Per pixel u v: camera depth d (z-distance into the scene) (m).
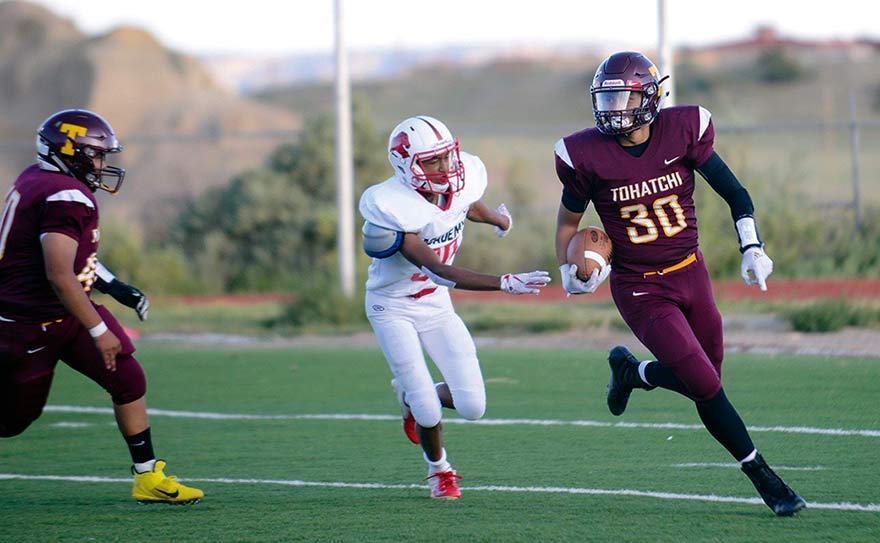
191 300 49.06
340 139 41.12
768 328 35.25
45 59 113.31
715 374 15.98
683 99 153.38
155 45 118.25
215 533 15.66
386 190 16.88
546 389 27.42
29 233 16.30
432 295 17.61
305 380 30.19
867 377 26.98
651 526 15.27
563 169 16.88
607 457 20.12
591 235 16.58
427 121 16.75
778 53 171.88
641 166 16.47
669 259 16.73
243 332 40.38
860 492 16.75
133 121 106.81
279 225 54.41
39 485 19.28
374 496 17.78
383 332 17.56
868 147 105.06
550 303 42.66
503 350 34.19
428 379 17.41
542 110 177.00
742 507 16.17
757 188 45.78
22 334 16.52
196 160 90.38
